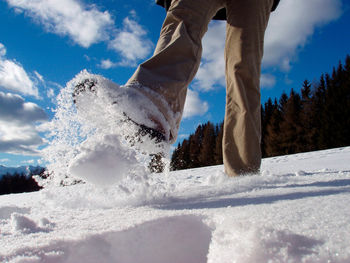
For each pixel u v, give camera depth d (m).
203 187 1.26
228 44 1.81
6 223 0.77
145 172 1.00
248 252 0.38
